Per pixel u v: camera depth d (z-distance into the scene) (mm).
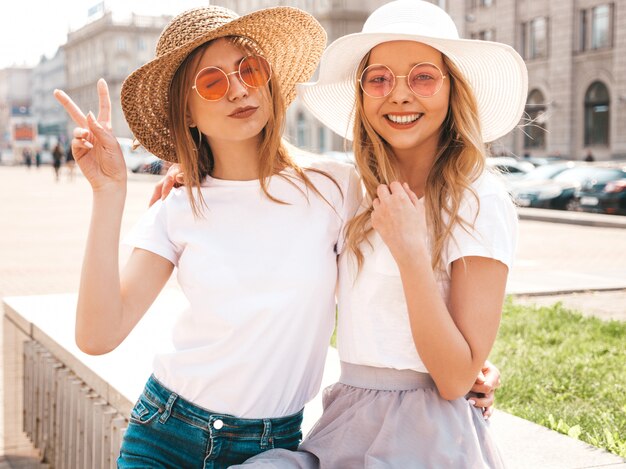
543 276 9398
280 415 2021
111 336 1920
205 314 1985
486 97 2070
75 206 22516
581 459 2570
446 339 1714
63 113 96875
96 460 3174
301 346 2023
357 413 1910
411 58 1922
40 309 4586
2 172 55594
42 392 4016
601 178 18359
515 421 2951
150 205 2316
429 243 1854
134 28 80688
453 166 1889
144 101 2113
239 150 2082
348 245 1952
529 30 39500
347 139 2359
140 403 2061
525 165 21531
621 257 11508
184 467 2000
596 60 36188
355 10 49031
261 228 2021
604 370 4824
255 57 2010
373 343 1899
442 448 1803
